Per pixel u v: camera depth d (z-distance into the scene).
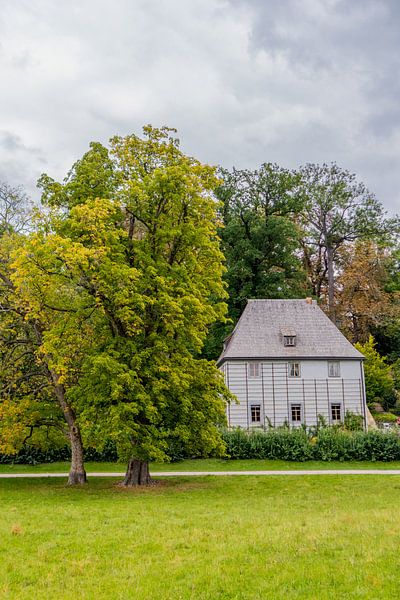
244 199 64.75
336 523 16.08
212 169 28.59
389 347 71.12
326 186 74.19
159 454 24.19
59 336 24.70
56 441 30.33
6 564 12.97
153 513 19.08
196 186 28.11
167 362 25.64
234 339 51.50
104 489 26.89
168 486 28.00
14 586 11.71
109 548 14.14
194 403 27.34
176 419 26.62
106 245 25.30
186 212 28.27
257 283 61.81
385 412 59.16
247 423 49.22
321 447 38.12
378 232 73.75
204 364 28.41
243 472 33.53
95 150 28.42
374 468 35.16
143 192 26.73
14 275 24.14
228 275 60.03
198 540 14.61
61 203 27.95
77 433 28.80
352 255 73.19
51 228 26.41
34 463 37.72
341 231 74.00
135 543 14.52
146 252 26.78
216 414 27.61
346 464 36.72
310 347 51.12
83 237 24.95
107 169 28.22
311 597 10.48
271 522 16.84
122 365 23.91
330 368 50.50
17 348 29.44
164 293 25.05
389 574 11.43
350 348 51.34
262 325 52.47
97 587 11.48
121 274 24.06
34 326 27.75
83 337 26.16
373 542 13.62
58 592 11.31
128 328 25.27
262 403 49.66
